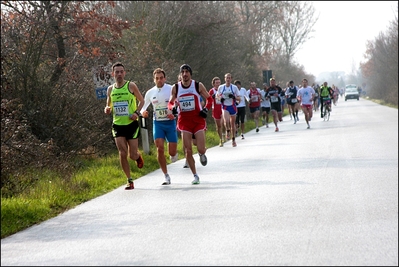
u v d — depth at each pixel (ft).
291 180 61.21
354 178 61.21
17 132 63.82
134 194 57.72
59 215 49.26
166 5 163.22
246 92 135.64
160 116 63.82
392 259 31.99
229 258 33.27
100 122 91.45
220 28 187.32
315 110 257.96
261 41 296.71
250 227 40.75
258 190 55.88
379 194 51.60
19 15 85.46
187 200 52.60
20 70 82.94
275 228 40.11
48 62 91.30
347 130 131.13
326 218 42.68
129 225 43.42
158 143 63.67
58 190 58.59
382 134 116.78
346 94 470.39
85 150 88.74
